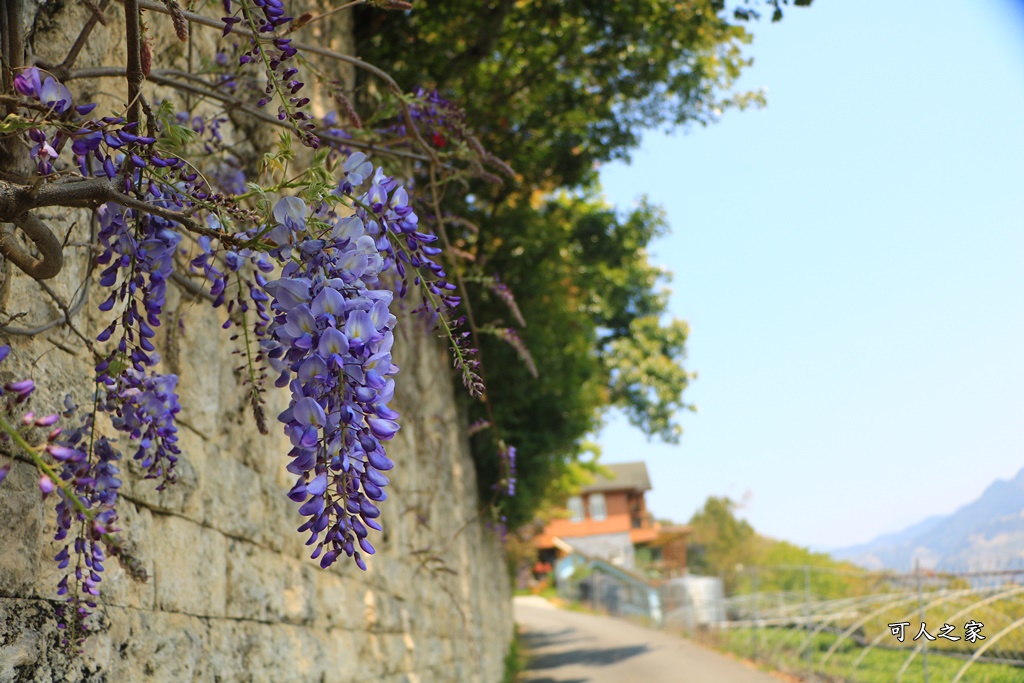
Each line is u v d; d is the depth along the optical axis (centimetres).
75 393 234
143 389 203
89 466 192
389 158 354
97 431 242
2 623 195
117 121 169
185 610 296
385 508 629
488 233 1119
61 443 196
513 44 1063
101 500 192
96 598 235
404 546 688
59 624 206
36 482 211
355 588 526
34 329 211
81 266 243
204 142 317
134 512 264
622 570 4075
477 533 1383
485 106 998
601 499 5481
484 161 348
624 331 2438
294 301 153
